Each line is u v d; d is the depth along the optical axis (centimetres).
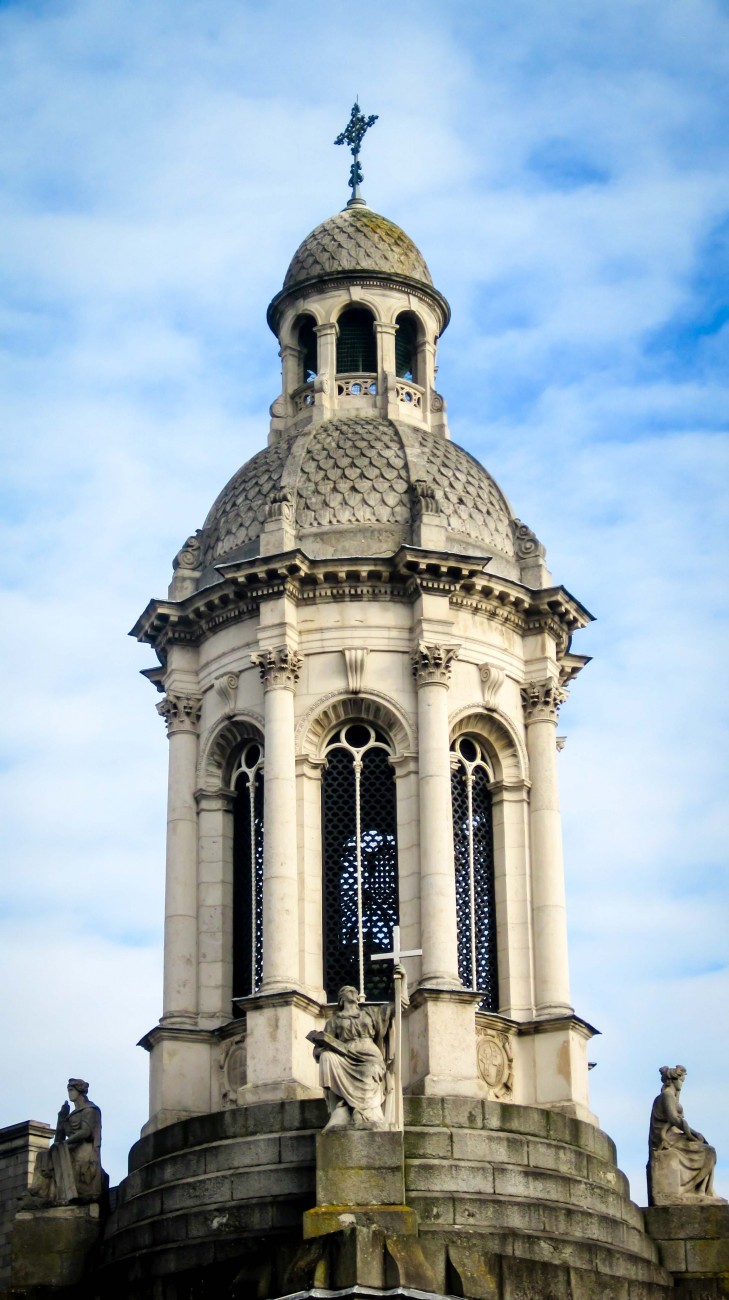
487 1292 4750
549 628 5850
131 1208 5253
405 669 5619
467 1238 4847
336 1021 4975
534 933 5641
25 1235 5328
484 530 5881
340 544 5703
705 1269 5278
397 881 5525
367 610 5653
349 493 5794
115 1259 5206
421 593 5616
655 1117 5481
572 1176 5191
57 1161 5428
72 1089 5528
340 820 5606
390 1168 4784
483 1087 5378
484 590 5709
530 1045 5528
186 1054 5512
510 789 5747
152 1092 5522
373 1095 4875
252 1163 5100
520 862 5697
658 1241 5319
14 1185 6288
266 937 5375
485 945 5644
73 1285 5278
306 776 5578
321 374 6131
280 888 5394
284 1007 5291
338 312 6184
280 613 5622
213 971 5597
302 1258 4647
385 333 6169
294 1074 5244
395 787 5581
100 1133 5488
